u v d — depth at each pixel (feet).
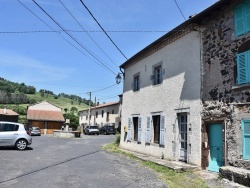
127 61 62.90
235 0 32.68
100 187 24.86
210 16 36.63
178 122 42.60
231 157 31.14
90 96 173.37
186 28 41.32
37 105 185.57
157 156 46.85
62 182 26.02
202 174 32.19
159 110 48.03
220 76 34.17
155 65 51.31
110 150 57.88
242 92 30.60
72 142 81.05
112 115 163.02
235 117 31.19
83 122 213.66
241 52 31.35
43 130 172.14
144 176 30.86
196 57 39.22
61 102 393.50
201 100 37.06
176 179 29.81
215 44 35.70
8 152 45.83
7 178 26.66
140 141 54.03
